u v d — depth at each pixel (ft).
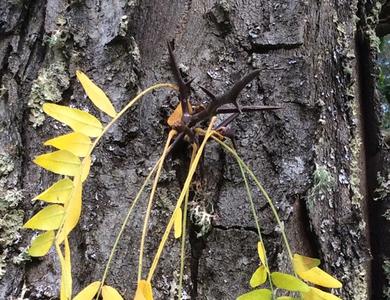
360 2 2.10
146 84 1.69
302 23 1.78
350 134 1.91
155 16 1.75
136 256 1.59
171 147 1.55
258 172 1.69
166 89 1.67
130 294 1.57
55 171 1.36
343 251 1.81
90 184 1.61
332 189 1.82
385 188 2.03
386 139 2.27
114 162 1.62
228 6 1.77
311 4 1.85
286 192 1.69
